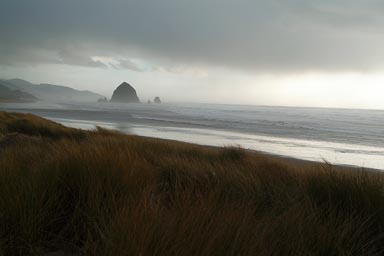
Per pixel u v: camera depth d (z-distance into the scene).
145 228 1.86
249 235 2.02
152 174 3.78
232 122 50.84
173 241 1.84
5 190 2.51
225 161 6.77
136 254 1.66
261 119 62.00
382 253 2.46
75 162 3.12
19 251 1.96
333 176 3.71
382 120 64.81
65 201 2.62
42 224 2.20
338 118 71.25
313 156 18.69
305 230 2.35
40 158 4.36
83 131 14.80
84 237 2.18
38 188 2.56
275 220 2.52
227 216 2.28
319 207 2.98
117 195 2.66
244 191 3.44
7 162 3.44
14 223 2.16
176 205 2.49
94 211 2.36
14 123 16.11
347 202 3.09
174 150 8.94
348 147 23.50
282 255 2.03
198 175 4.27
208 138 27.42
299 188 3.58
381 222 2.78
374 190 3.27
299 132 35.91
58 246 2.14
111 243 1.74
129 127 36.66
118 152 4.17
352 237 2.32
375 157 18.77
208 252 1.76
